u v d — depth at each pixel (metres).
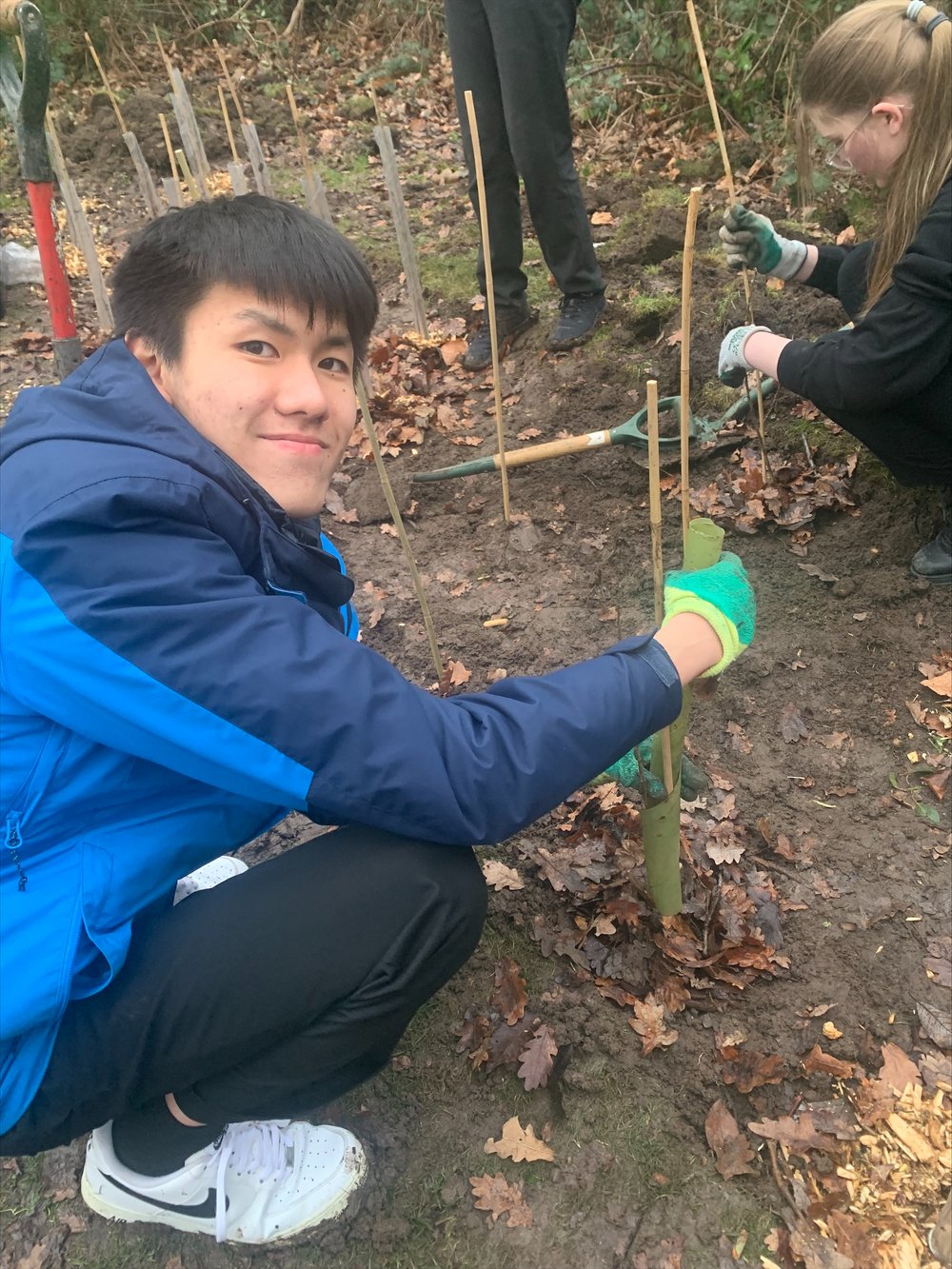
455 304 3.75
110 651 0.93
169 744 0.99
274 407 1.06
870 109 1.88
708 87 2.18
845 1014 1.57
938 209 1.83
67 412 1.04
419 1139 1.46
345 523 2.81
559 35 2.79
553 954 1.68
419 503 2.87
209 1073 1.12
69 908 1.00
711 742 2.06
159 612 0.94
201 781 1.08
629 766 1.48
